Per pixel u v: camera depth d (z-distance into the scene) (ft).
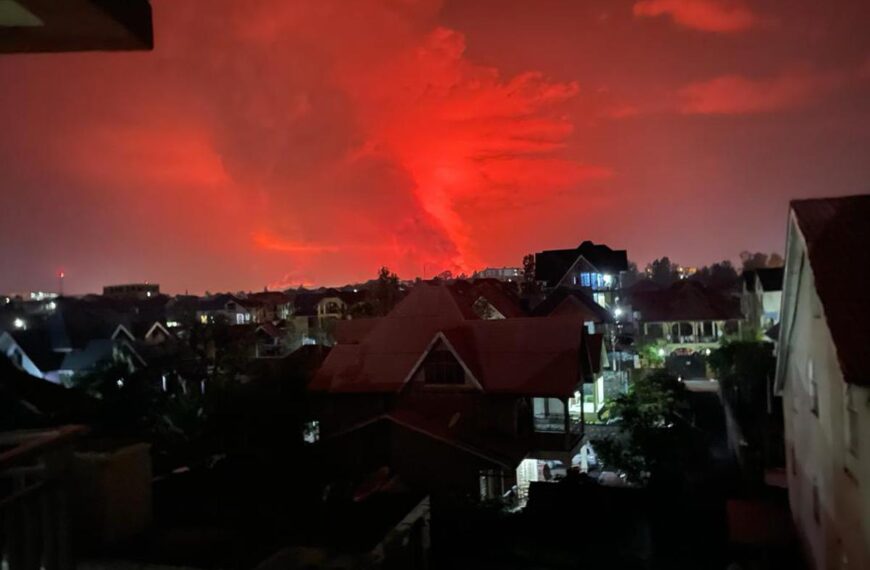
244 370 104.68
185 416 71.26
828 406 38.27
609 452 71.97
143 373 95.61
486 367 75.31
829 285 34.42
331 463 67.51
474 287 114.01
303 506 27.94
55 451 14.11
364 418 74.13
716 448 87.56
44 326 153.38
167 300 297.94
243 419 68.90
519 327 78.54
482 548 48.52
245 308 248.73
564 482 59.06
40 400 63.52
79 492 22.71
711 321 161.38
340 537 24.25
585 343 81.05
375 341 82.28
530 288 171.42
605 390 108.17
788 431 54.85
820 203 41.39
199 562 21.67
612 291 171.83
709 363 119.75
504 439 71.00
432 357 75.77
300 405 75.87
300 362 94.73
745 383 89.35
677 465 69.15
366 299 182.70
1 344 131.13
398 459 69.67
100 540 22.54
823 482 40.47
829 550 39.14
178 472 34.99
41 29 11.30
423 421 70.33
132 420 76.43
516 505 61.46
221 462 42.63
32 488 13.47
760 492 64.59
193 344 128.47
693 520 56.70
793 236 42.93
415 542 26.55
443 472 67.72
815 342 41.55
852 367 30.37
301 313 223.30
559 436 73.00
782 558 49.85
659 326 165.37
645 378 96.02
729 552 51.01
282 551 22.59
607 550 49.96
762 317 143.23
